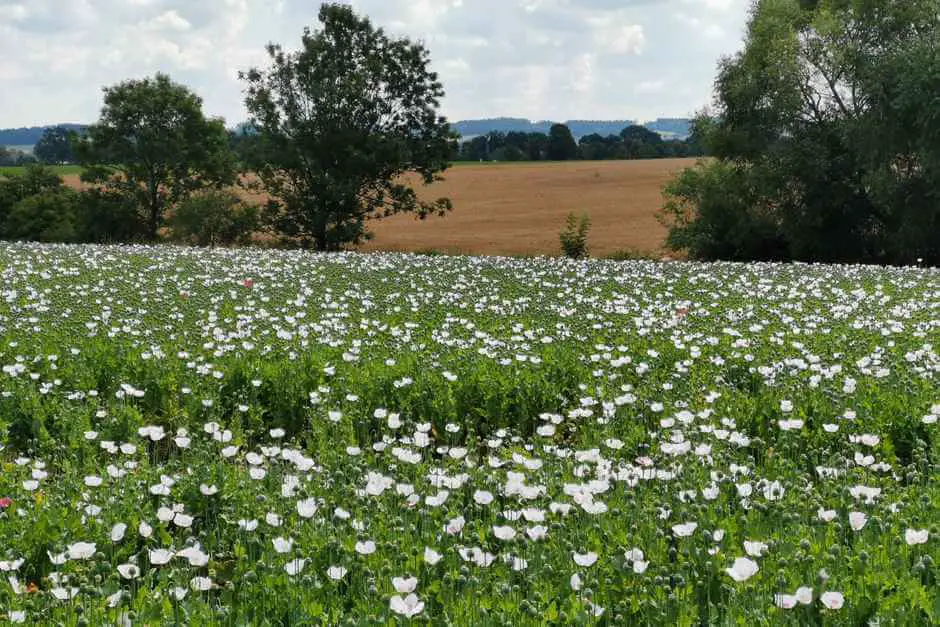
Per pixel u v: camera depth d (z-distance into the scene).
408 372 11.12
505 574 5.52
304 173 55.09
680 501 6.65
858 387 9.97
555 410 10.61
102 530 6.41
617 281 21.94
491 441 8.26
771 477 7.47
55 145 149.50
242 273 23.23
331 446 9.27
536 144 154.38
